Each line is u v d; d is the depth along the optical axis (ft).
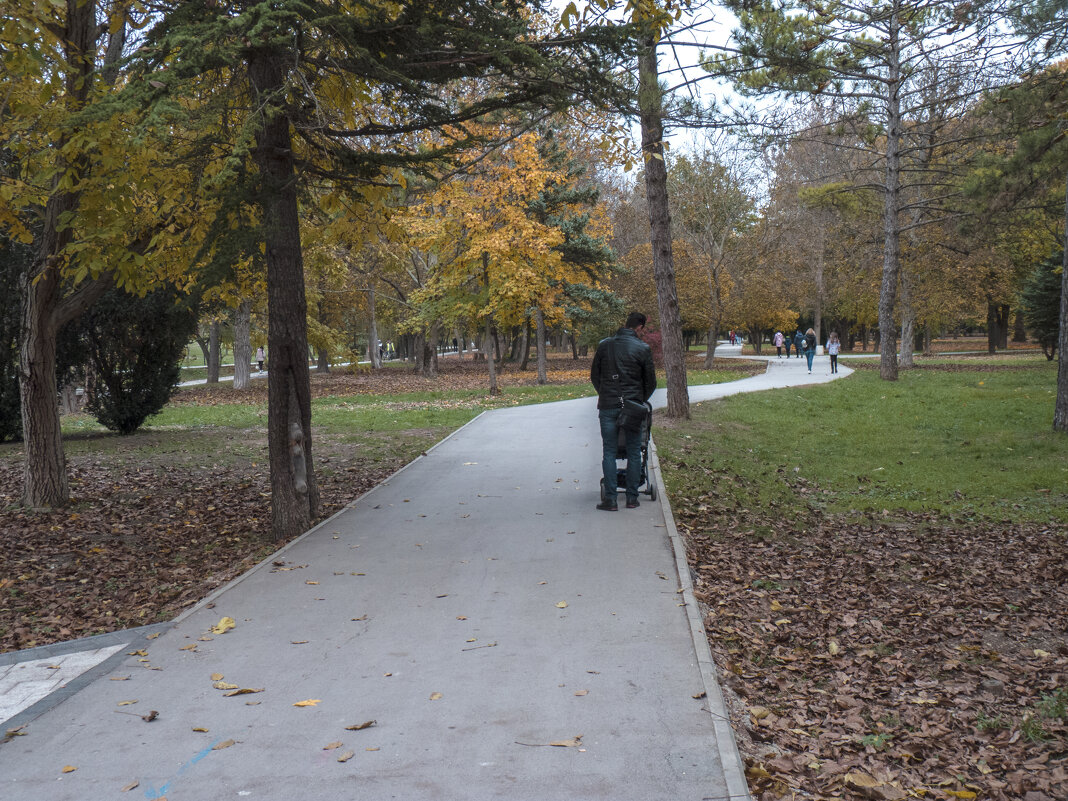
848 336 226.17
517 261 86.07
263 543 27.09
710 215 126.00
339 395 98.43
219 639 17.35
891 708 16.20
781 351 184.75
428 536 25.86
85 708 14.12
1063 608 22.75
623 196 166.20
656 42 26.43
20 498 35.83
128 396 59.16
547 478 35.45
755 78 47.55
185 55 19.45
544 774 11.64
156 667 15.89
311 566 22.76
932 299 130.72
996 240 109.50
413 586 20.75
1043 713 16.08
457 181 83.46
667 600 19.29
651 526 26.66
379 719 13.47
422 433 56.54
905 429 58.34
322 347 133.49
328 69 25.53
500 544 24.70
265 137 25.36
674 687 14.49
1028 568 26.71
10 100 26.55
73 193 31.40
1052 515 33.55
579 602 19.25
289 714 13.73
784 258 168.96
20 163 28.91
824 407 70.74
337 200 29.71
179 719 13.64
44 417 33.88
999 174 56.29
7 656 17.38
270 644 16.99
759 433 56.90
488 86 28.78
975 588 24.66
